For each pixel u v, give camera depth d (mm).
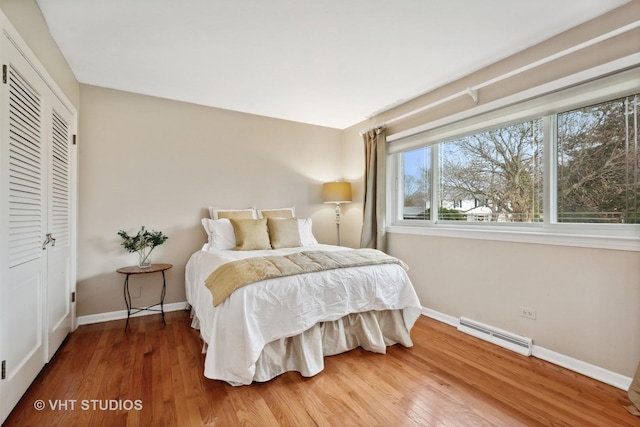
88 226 2900
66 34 2123
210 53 2383
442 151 3129
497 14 1916
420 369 2031
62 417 1536
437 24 2021
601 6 1845
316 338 2035
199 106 3465
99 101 2967
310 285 2027
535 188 2355
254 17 1950
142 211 3152
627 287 1813
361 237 3756
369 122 3967
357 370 2014
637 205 1841
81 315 2865
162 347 2361
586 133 2062
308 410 1603
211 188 3523
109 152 3004
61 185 2383
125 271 2699
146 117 3184
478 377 1933
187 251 3375
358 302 2201
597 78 1928
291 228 3305
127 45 2266
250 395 1731
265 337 1834
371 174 3670
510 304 2396
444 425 1493
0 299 1423
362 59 2473
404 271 2473
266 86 2992
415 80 2863
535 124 2355
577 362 2010
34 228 1822
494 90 2520
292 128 4074
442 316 2949
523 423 1508
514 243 2377
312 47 2299
